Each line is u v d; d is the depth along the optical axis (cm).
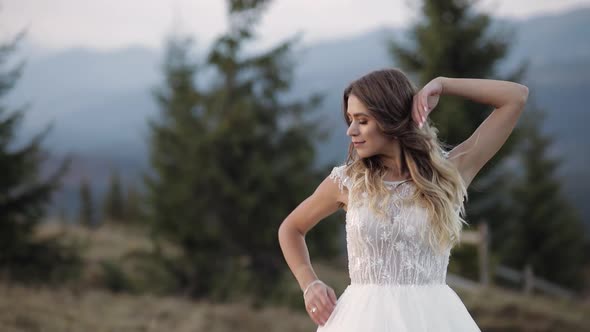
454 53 1694
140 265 1457
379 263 273
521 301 1308
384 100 269
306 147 1483
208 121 1489
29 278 1206
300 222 288
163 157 1480
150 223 1469
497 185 1880
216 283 1390
